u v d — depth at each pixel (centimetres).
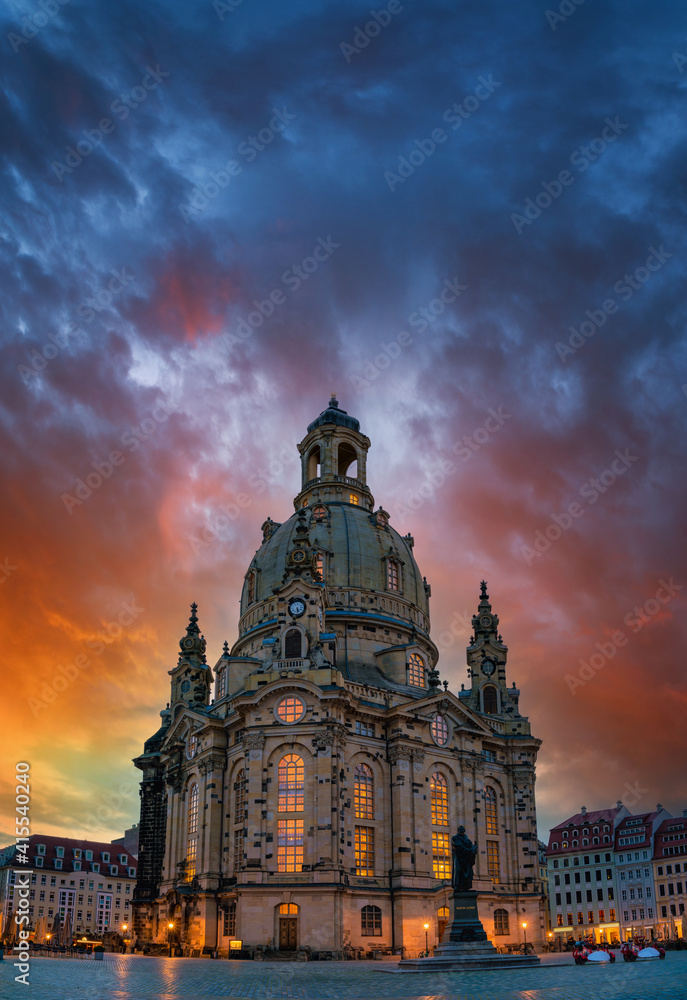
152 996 3903
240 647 12556
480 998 3728
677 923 14950
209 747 10850
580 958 6812
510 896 11025
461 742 11088
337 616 11644
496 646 12950
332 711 9825
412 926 9544
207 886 10106
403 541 13350
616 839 16412
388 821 10144
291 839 9388
